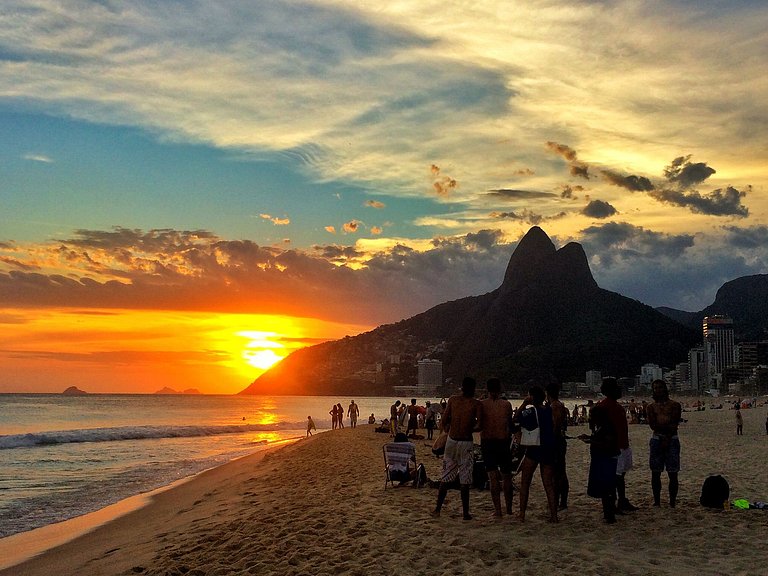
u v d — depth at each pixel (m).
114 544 9.83
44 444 30.94
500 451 8.71
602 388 8.44
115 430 37.00
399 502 10.38
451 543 7.32
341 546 7.50
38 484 17.30
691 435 31.14
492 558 6.71
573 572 6.13
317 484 13.96
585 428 39.69
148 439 35.75
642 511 9.10
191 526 10.51
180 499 14.48
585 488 11.78
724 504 9.32
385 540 7.65
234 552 7.73
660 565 6.41
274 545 7.72
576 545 7.18
